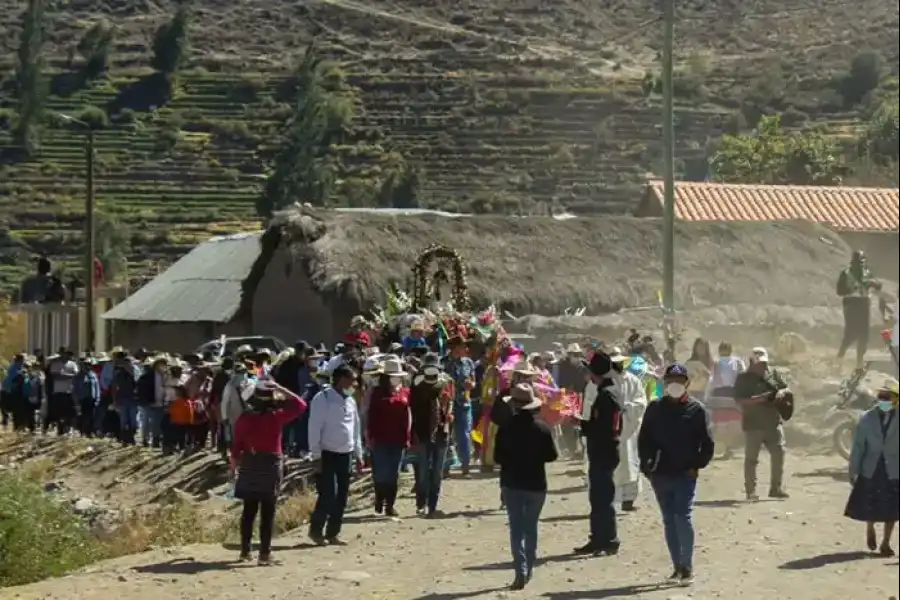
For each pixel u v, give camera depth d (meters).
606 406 32.62
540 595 27.78
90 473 65.31
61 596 29.56
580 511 40.53
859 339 57.59
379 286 84.44
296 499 46.28
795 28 185.88
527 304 86.56
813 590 27.56
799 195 108.62
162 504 54.19
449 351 51.47
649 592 27.80
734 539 34.22
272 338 82.75
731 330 78.06
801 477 46.62
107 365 72.94
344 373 36.59
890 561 30.95
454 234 90.25
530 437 28.59
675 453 28.34
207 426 64.62
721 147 163.38
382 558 33.97
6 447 72.62
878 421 30.33
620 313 82.50
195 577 31.67
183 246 192.12
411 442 41.00
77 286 143.88
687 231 94.81
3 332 109.69
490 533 37.62
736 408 51.38
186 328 96.38
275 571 32.41
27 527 38.09
